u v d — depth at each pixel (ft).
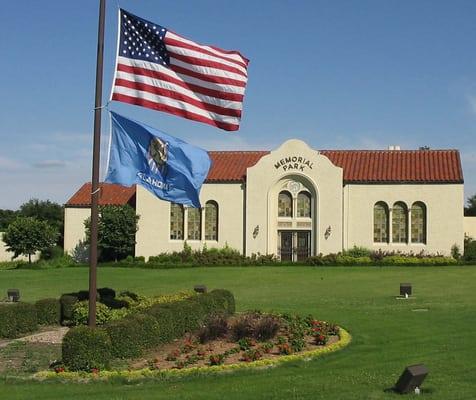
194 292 78.79
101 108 51.83
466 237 174.60
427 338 59.98
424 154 177.78
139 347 52.31
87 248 179.73
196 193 55.83
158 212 174.09
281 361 49.32
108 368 47.19
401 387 40.19
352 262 157.89
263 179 170.81
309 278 128.98
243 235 171.53
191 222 174.29
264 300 94.17
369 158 179.11
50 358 52.80
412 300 90.53
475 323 67.92
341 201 168.45
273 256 165.58
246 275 136.77
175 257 165.37
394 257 159.33
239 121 56.49
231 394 40.40
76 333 47.03
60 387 43.32
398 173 170.19
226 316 62.90
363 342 58.70
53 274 143.64
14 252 180.86
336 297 96.68
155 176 53.88
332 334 61.72
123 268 158.40
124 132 53.01
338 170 168.35
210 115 55.36
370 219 168.14
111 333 50.14
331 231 168.04
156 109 53.21
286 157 170.09
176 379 45.03
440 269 146.30
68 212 183.21
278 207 171.73
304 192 170.50
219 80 55.52
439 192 165.89
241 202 172.14
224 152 187.52
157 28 53.57
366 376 45.14
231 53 57.11
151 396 40.22
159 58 53.62
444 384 42.45
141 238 174.19
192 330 62.90
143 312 57.21
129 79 52.44
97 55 51.78
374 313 77.10
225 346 55.01
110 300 68.44
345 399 38.55
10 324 62.23
